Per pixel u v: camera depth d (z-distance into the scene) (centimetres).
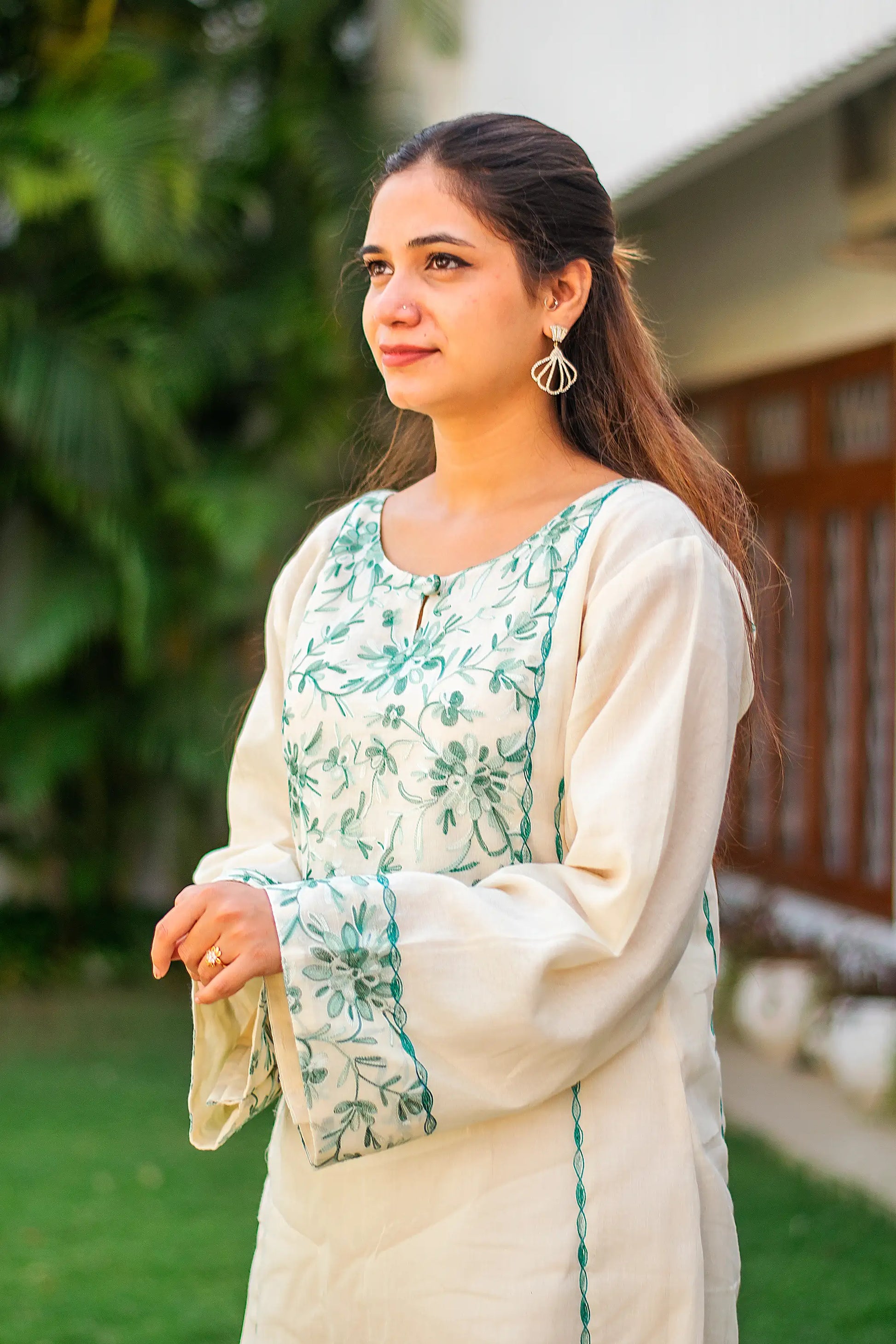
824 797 582
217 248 633
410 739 148
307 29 628
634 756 140
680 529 148
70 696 657
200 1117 154
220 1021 155
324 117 613
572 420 163
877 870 552
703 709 143
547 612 147
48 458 602
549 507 156
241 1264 343
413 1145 146
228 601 614
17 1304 317
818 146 558
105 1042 550
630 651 144
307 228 640
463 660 148
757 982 521
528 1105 140
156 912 708
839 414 573
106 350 615
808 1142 429
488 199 148
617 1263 142
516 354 153
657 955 140
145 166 576
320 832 155
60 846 681
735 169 617
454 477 162
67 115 587
